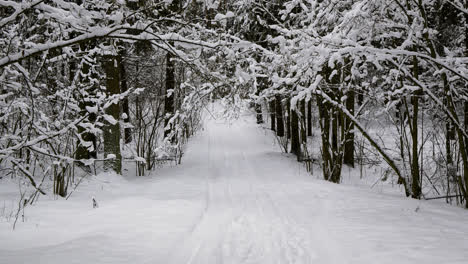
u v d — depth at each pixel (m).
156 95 15.38
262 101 10.50
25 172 5.56
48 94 7.82
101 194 8.81
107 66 11.09
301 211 7.08
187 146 19.20
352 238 5.13
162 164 15.00
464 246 4.58
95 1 4.05
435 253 4.31
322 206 7.42
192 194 8.92
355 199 8.05
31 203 6.93
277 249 4.95
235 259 4.59
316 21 8.20
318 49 6.50
